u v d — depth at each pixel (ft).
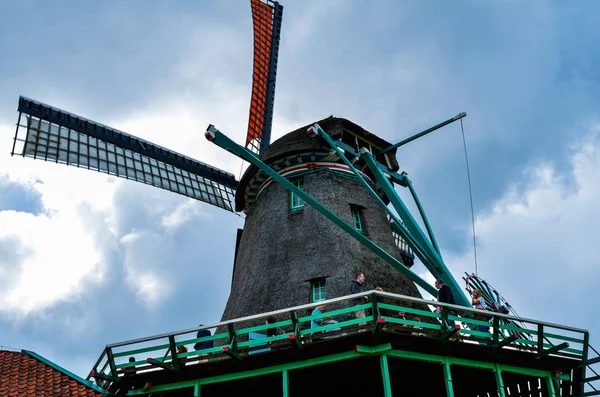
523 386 43.09
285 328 45.91
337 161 62.03
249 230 62.13
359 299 43.01
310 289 48.83
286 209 58.65
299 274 50.34
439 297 41.47
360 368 38.09
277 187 61.98
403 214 51.55
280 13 83.56
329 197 57.93
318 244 53.01
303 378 39.68
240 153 51.44
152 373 39.11
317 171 60.95
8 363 39.93
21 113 60.70
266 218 59.06
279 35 82.79
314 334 37.35
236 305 52.39
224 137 50.57
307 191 59.06
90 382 39.86
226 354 36.14
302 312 46.39
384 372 33.76
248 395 43.14
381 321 33.27
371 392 43.06
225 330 50.29
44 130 61.93
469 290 50.98
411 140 60.64
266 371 36.63
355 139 61.62
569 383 40.96
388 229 58.95
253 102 75.36
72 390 38.58
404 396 44.09
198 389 37.99
